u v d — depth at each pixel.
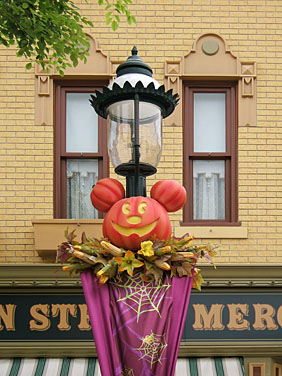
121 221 3.38
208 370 6.32
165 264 3.27
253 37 7.11
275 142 6.96
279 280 6.45
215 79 7.09
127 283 3.34
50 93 6.96
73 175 7.05
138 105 3.48
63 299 6.46
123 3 7.09
